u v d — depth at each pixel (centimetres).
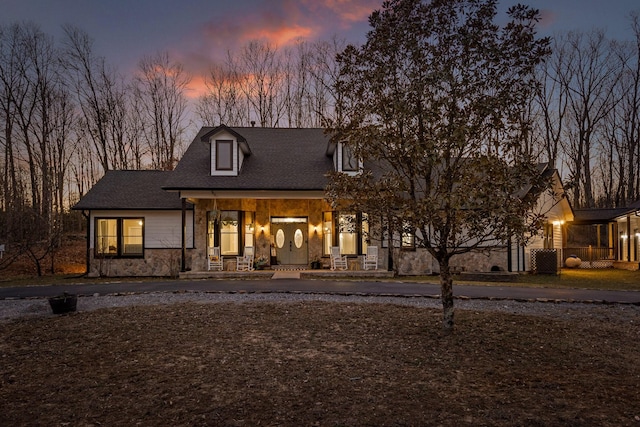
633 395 460
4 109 2966
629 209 2347
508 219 588
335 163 1800
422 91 629
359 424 393
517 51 640
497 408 426
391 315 874
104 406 441
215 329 761
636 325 812
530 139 2798
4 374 541
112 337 711
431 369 546
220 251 1859
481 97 645
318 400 449
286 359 590
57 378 525
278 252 1958
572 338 701
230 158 1811
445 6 655
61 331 757
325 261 1905
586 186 3428
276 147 2066
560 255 2162
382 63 673
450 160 683
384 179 651
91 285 1484
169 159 3500
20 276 1939
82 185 3481
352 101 717
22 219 2780
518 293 1236
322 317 856
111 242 1945
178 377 522
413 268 1856
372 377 518
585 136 3522
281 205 1944
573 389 478
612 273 1989
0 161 3061
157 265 1905
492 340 682
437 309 944
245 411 424
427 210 585
